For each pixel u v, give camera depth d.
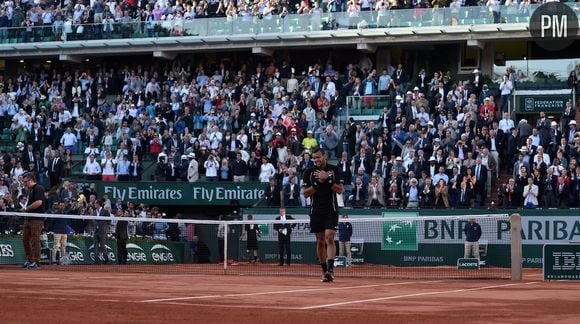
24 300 9.76
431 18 36.25
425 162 29.16
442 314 8.67
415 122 31.05
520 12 35.09
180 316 8.19
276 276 18.47
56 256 24.58
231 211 34.28
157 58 41.25
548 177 27.25
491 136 29.56
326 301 10.32
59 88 39.38
